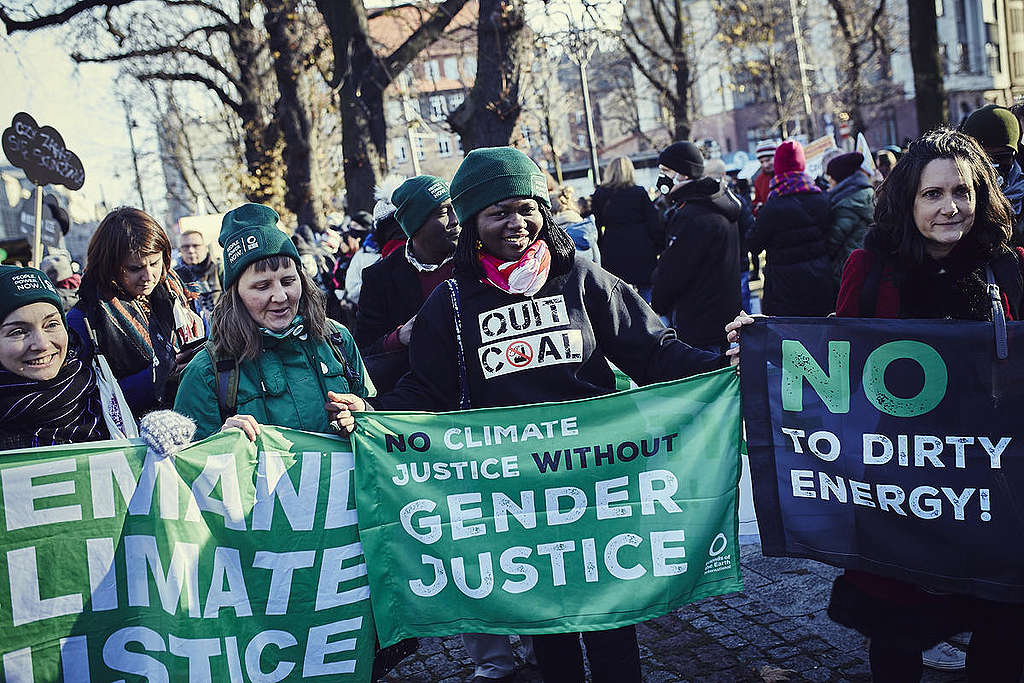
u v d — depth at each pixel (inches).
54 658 109.0
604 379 123.3
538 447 119.3
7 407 110.9
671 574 119.3
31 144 230.5
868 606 117.6
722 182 246.8
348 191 546.3
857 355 116.0
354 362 126.3
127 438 120.0
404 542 119.3
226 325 117.8
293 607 116.6
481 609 119.4
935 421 113.0
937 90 645.3
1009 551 110.0
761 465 120.2
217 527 114.3
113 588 111.0
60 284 315.9
